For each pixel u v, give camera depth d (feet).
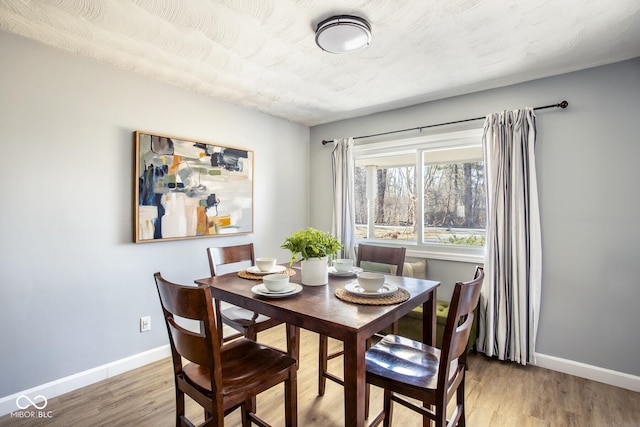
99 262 7.50
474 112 9.30
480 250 9.52
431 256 10.15
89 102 7.29
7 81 6.24
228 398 4.04
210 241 9.78
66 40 6.48
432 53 7.00
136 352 8.13
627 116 7.20
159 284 4.37
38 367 6.64
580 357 7.71
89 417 6.17
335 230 12.03
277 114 11.59
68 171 7.01
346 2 5.24
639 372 7.06
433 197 10.57
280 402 6.71
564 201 7.89
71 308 7.09
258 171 11.25
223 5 5.31
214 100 9.82
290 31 6.12
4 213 6.23
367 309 4.57
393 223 11.59
